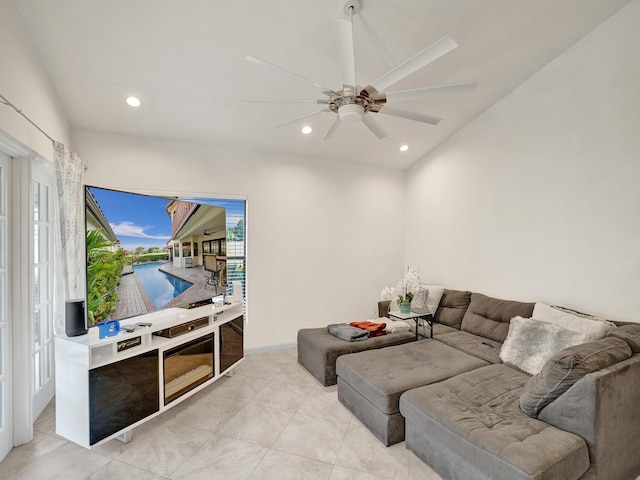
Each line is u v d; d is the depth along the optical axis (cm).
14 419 206
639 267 237
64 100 266
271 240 396
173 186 343
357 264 457
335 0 202
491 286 357
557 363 165
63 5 191
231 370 323
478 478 157
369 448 209
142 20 205
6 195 201
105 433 196
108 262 222
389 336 328
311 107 309
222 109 303
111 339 201
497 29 244
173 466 191
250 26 216
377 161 456
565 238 285
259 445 212
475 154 374
